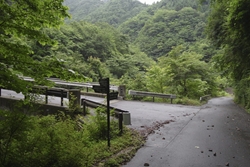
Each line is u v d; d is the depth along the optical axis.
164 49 79.31
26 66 4.04
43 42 4.35
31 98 4.23
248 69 12.57
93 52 43.75
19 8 3.78
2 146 3.57
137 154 5.56
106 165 4.71
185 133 7.59
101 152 5.37
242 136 7.29
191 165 4.88
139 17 130.62
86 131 6.52
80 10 153.38
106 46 50.34
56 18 4.16
